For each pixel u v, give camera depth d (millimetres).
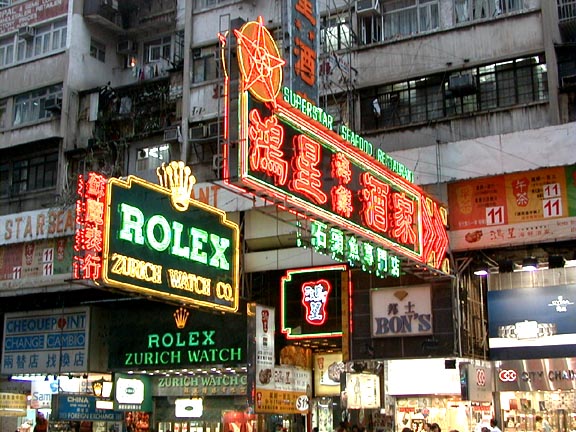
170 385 18766
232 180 7832
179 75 20047
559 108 14781
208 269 11836
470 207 14445
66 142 21297
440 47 16328
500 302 14594
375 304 14570
